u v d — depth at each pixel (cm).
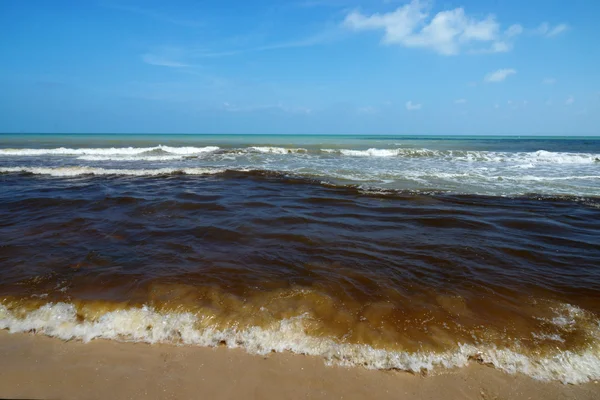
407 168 1499
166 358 297
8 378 272
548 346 314
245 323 340
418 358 300
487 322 348
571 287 424
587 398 262
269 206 810
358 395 264
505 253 532
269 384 272
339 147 2716
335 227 656
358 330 332
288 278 435
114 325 337
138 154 2014
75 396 258
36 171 1257
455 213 764
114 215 715
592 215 759
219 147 2498
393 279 438
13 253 502
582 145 3653
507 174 1350
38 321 341
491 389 271
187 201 840
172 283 412
